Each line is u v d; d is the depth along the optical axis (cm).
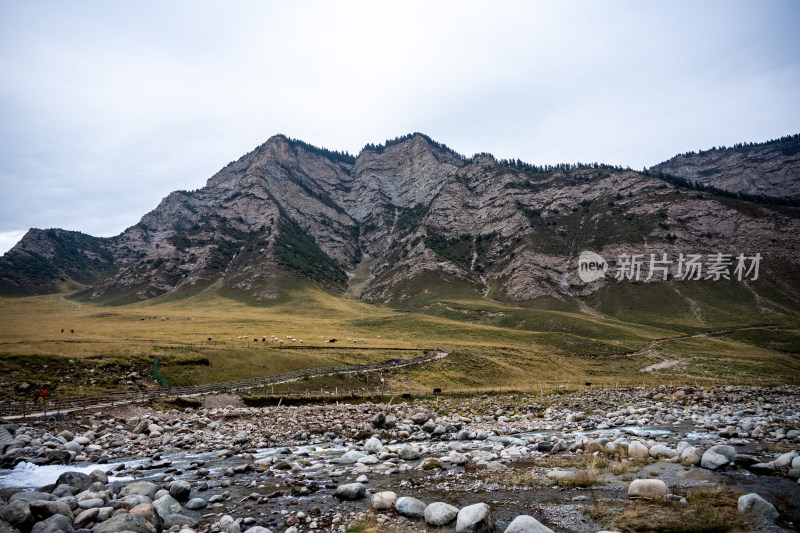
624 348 12469
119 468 2400
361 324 16162
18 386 4872
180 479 2145
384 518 1500
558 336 13188
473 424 3825
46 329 10931
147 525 1335
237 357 7219
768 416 3719
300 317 18038
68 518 1373
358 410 4597
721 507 1404
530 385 7681
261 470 2297
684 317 18100
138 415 4069
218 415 4206
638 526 1296
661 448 2208
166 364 6259
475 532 1299
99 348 6588
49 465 2484
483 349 10606
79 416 3759
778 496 1500
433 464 2247
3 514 1331
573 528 1332
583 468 2019
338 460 2483
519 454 2434
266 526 1465
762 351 12312
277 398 5169
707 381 8331
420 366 8075
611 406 4834
